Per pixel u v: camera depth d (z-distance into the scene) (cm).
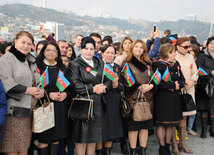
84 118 295
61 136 299
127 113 346
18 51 270
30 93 266
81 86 307
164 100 379
